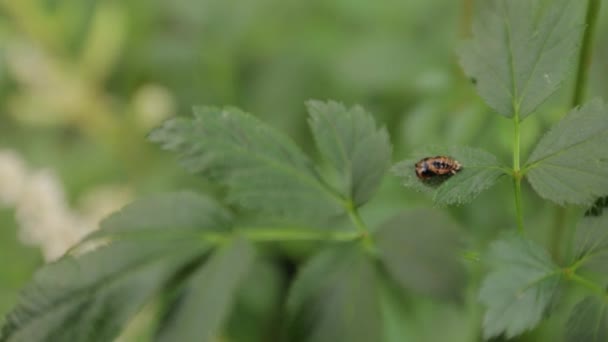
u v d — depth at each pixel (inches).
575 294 10.9
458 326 10.1
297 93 16.6
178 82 17.6
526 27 9.0
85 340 8.9
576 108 8.7
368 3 17.1
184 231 9.3
